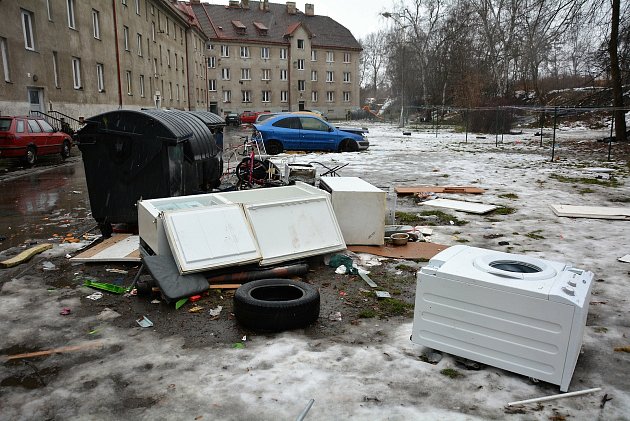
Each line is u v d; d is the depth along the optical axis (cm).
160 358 340
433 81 4972
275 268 482
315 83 6944
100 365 331
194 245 456
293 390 299
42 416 277
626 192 1025
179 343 362
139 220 529
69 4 2516
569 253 588
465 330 324
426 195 979
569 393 295
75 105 2527
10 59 1961
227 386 304
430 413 277
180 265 441
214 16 6594
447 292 326
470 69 4116
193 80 5203
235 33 6494
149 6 3738
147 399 291
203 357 341
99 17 2823
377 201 594
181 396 294
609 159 1616
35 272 518
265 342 364
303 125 1872
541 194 1009
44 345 360
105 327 389
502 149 2123
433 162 1596
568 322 287
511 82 4166
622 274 511
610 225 734
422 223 754
